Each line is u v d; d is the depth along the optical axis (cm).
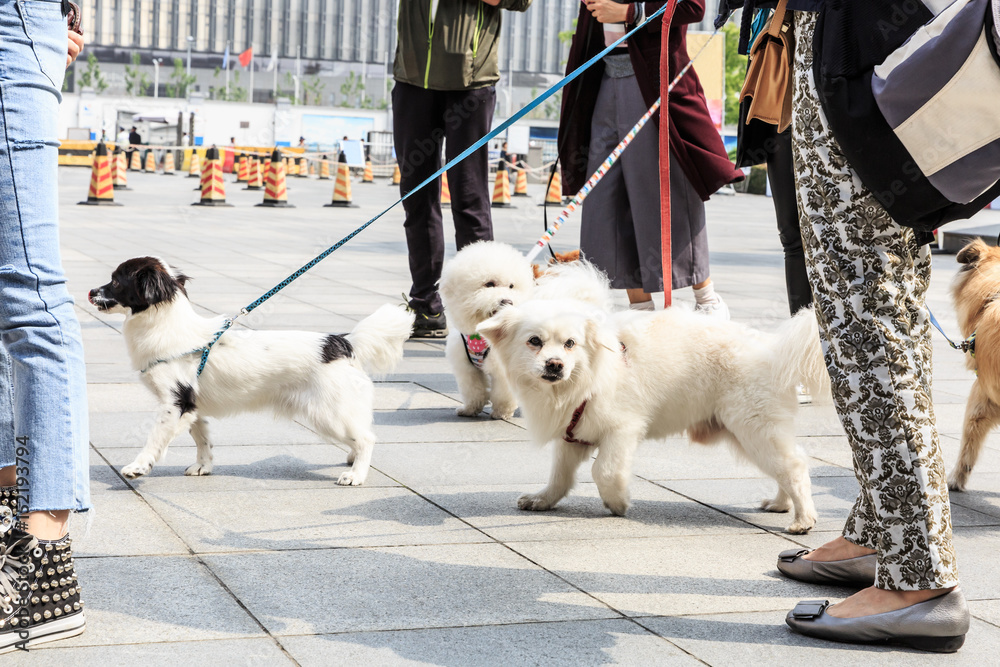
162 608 252
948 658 240
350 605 260
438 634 243
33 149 233
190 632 238
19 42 233
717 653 239
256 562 291
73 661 219
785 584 291
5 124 230
